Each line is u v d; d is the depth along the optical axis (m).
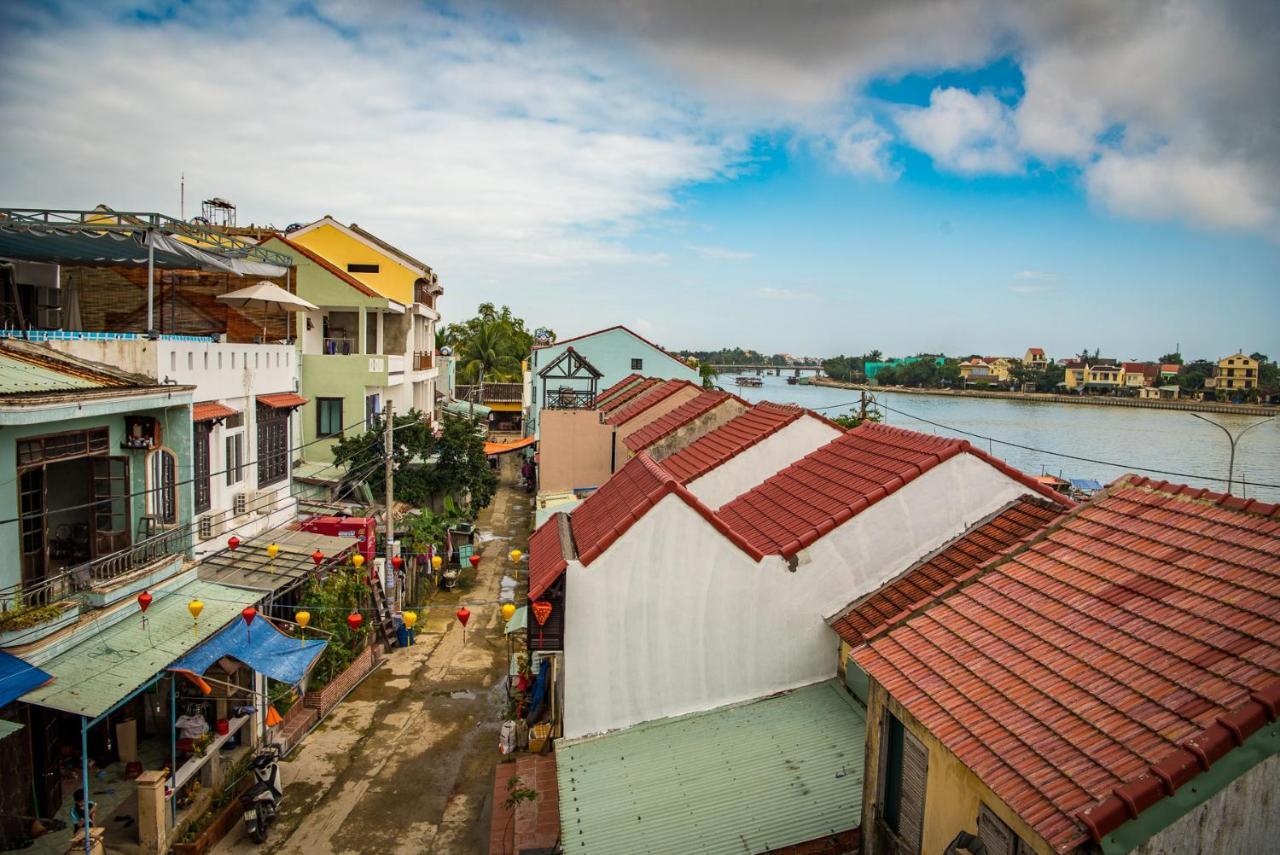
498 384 64.12
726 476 16.88
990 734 6.80
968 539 12.35
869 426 15.62
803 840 9.27
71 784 12.94
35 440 12.12
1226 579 7.15
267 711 14.54
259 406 20.00
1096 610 7.61
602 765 11.19
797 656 12.41
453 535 29.42
